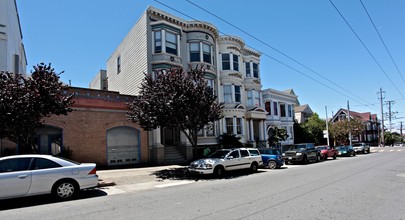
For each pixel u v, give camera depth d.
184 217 6.69
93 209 7.79
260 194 9.37
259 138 31.12
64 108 12.32
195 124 15.81
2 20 16.03
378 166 18.19
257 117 30.06
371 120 85.25
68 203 8.69
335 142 47.53
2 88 10.91
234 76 27.84
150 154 21.12
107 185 12.28
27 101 10.77
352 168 17.42
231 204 7.93
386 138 88.31
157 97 14.92
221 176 14.99
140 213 7.21
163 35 22.66
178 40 23.70
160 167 18.91
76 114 17.94
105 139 19.00
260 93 31.66
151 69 22.27
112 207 8.00
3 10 16.12
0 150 15.00
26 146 11.85
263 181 12.62
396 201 7.94
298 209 7.20
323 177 13.42
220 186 11.47
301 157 23.17
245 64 31.08
